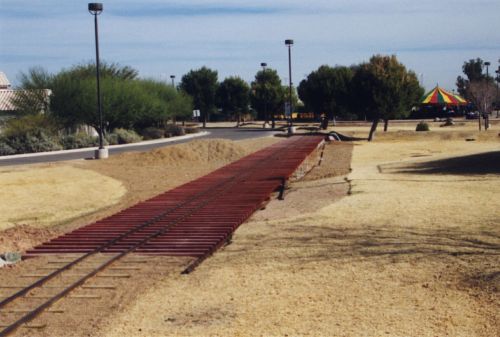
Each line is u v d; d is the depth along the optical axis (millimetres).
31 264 13977
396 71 56156
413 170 29875
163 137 68750
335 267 12664
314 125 87438
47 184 28516
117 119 63844
